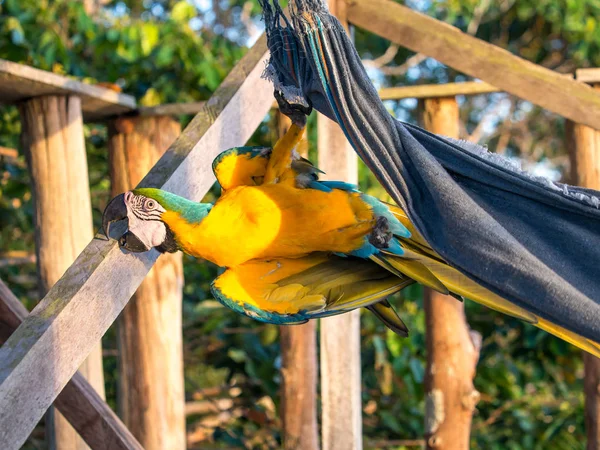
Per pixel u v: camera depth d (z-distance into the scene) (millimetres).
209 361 5816
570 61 8617
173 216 1961
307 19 1696
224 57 5766
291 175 2018
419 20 3254
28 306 5664
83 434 2691
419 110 3674
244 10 8602
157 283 3723
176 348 3781
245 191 1965
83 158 3535
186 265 5695
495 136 10023
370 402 5988
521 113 10117
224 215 1949
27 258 5426
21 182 5391
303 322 1952
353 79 1706
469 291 1896
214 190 5520
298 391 3896
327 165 3234
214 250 1964
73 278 1849
